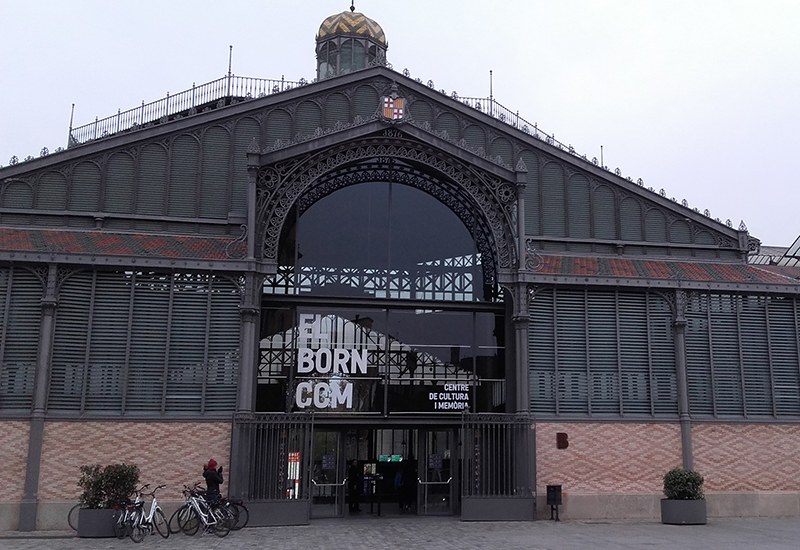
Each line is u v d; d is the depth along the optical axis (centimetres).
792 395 2484
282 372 2330
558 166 2733
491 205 2469
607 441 2347
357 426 2372
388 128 2403
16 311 2097
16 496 1994
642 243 2702
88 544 1711
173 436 2119
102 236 2322
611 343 2431
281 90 2770
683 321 2452
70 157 2403
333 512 2306
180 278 2222
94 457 2056
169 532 1855
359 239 2497
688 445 2367
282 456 2183
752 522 2200
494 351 2466
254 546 1686
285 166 2350
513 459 2288
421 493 2370
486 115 2728
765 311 2528
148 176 2461
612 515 2292
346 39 3431
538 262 2469
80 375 2106
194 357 2188
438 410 2384
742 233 2759
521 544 1731
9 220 2327
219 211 2481
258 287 2256
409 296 2484
